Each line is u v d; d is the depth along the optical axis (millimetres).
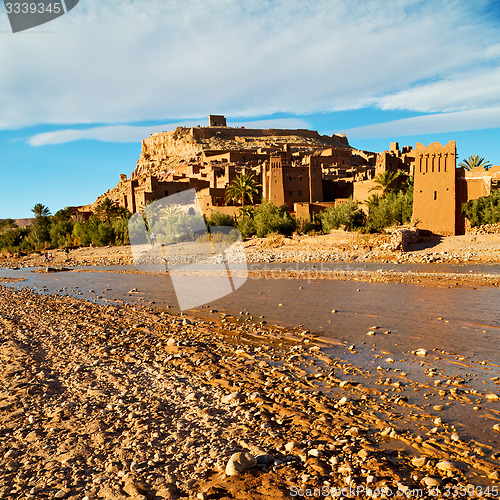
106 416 6328
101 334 12242
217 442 5328
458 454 5039
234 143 129000
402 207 36375
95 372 8672
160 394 7285
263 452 5004
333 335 11492
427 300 15758
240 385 7730
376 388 7512
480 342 10250
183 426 5891
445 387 7480
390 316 13500
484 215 30844
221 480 4336
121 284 26156
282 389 7516
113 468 4684
